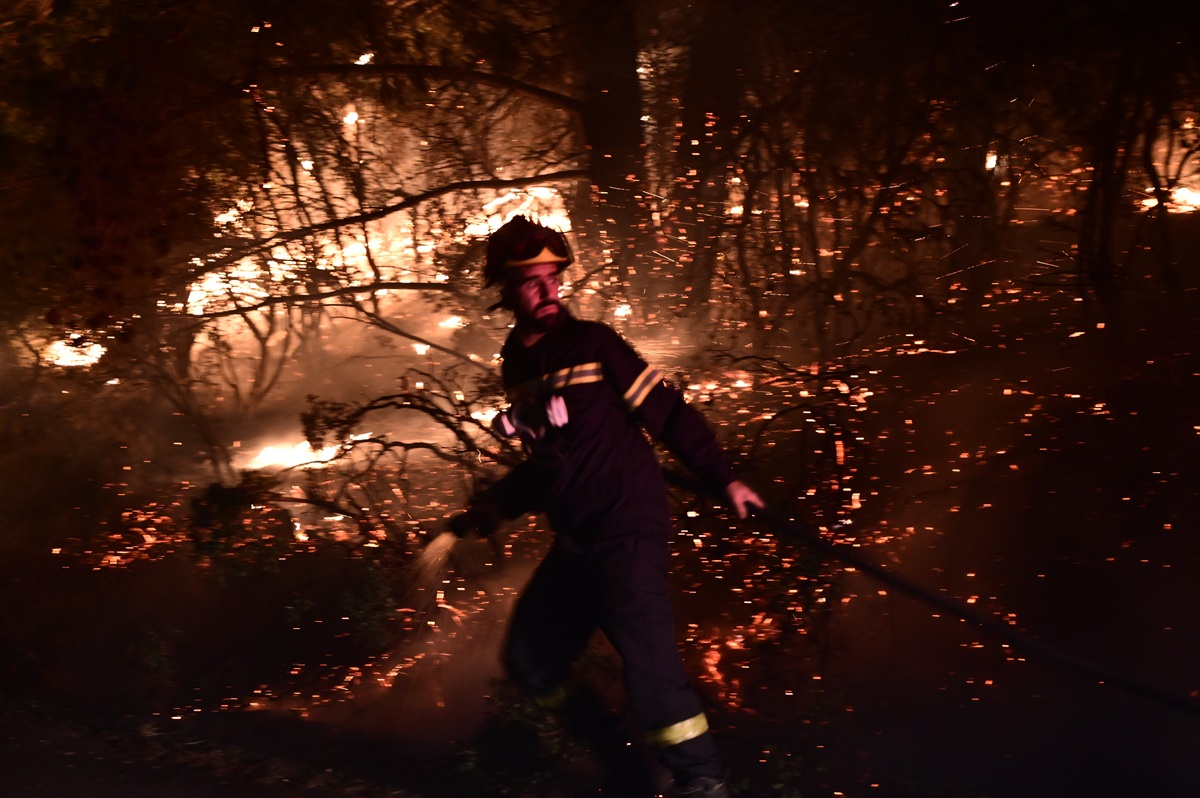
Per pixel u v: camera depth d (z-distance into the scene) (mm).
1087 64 7500
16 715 4879
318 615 6109
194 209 8328
